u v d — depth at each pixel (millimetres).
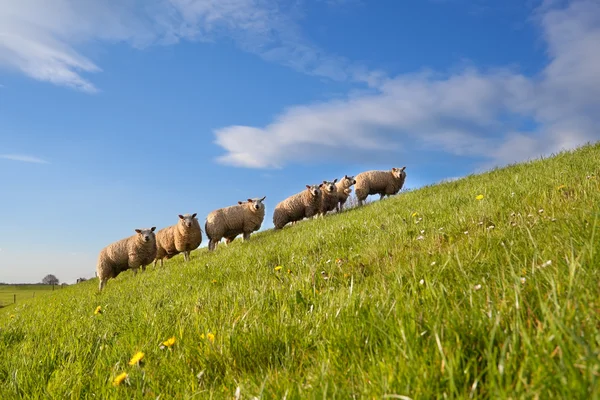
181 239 15914
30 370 3314
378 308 2379
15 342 5004
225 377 2324
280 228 18281
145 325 4082
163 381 2553
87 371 3137
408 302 2299
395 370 1616
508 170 10617
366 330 2207
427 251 4016
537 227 3516
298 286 3938
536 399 1211
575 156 9266
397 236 5531
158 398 2227
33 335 5105
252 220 16250
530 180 6824
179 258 19734
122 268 15328
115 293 8586
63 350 3711
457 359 1564
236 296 4254
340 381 1777
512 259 2869
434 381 1517
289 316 3006
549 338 1451
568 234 2846
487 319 1830
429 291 2428
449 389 1467
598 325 1528
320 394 1664
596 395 1078
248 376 2166
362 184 18625
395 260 4082
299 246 7234
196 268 8336
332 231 7633
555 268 2178
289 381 1903
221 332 2898
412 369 1586
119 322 4770
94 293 10781
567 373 1270
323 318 2742
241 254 8461
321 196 17531
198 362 2645
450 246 3875
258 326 2838
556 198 4605
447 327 1829
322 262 5309
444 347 1671
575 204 4039
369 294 2891
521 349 1541
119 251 14930
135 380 2631
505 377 1427
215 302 4312
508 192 6258
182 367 2621
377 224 7184
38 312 8484
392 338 1868
